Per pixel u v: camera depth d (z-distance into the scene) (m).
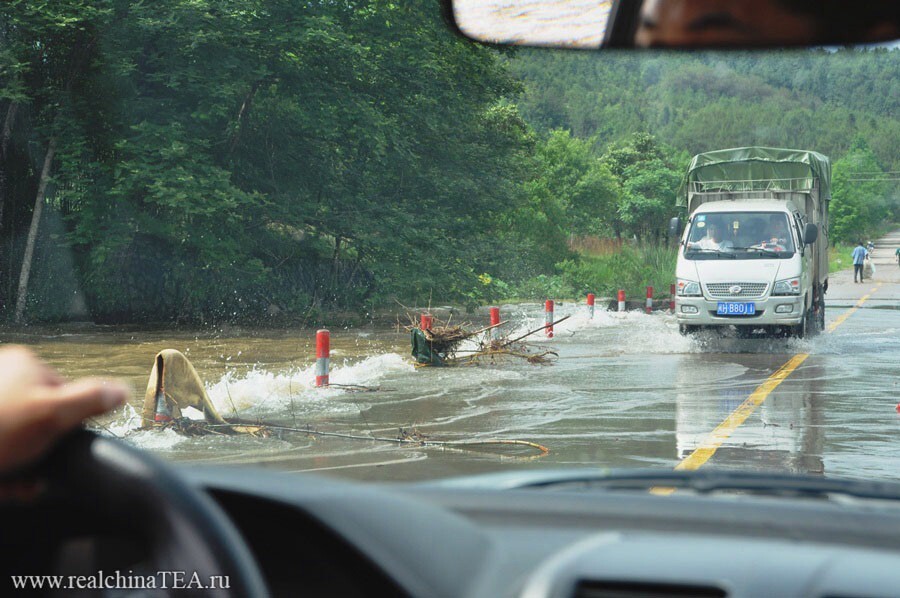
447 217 33.00
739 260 21.11
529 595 1.19
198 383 10.77
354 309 31.47
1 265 29.75
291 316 30.53
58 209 30.39
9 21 26.98
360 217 31.14
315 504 1.28
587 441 10.07
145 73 30.00
